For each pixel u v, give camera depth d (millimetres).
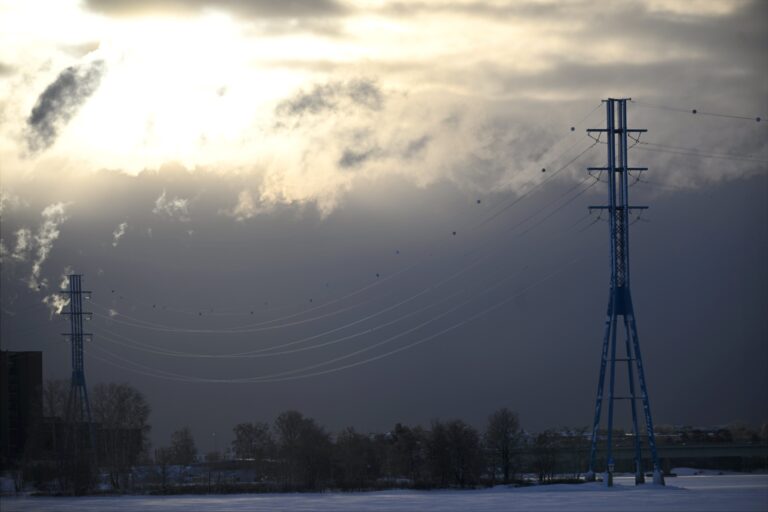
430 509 196375
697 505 187875
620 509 182500
